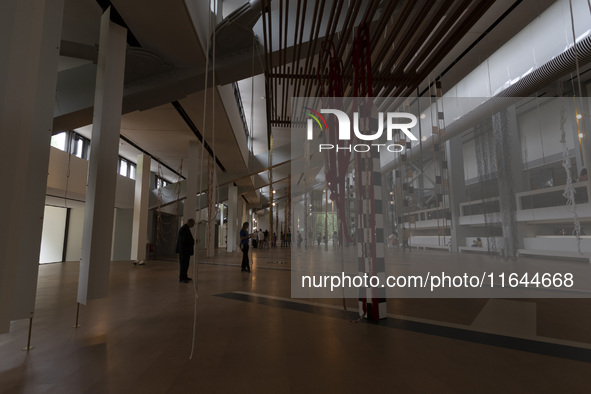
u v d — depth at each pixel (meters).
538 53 4.76
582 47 3.96
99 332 2.47
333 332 2.44
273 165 12.86
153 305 3.48
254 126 11.38
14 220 1.89
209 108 6.98
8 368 1.76
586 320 2.71
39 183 2.21
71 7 3.85
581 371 1.68
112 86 2.93
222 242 23.27
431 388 1.50
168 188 13.24
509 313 2.98
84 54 4.67
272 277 6.01
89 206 2.74
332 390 1.49
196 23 4.28
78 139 9.34
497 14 4.81
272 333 2.43
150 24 4.11
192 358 1.91
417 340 2.24
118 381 1.60
